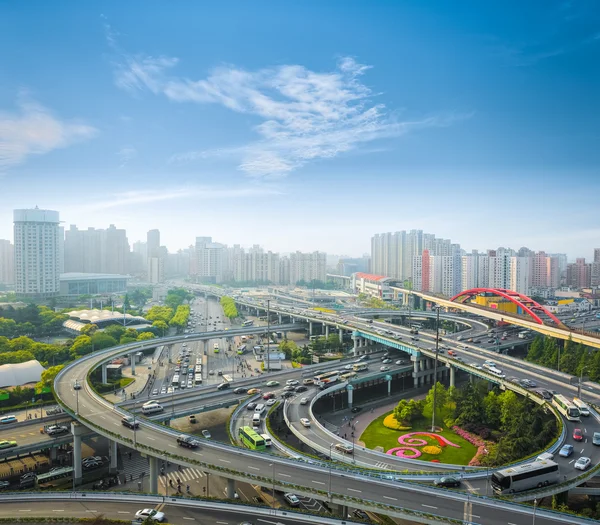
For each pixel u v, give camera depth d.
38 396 193.50
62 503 98.94
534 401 166.75
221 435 164.75
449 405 181.00
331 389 192.88
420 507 90.94
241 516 92.62
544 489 101.88
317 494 97.12
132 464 145.00
